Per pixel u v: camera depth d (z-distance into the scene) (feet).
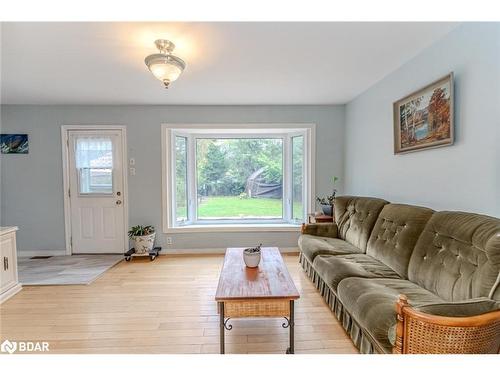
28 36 6.46
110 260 12.40
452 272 5.26
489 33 5.49
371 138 10.69
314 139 13.47
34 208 13.17
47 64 8.16
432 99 7.03
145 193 13.28
